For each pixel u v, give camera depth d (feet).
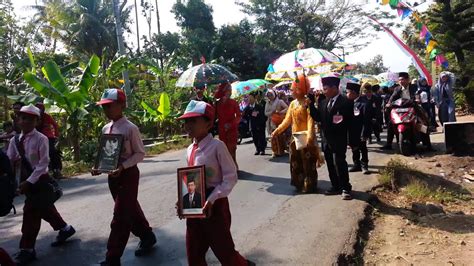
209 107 10.69
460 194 22.13
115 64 45.52
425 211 19.16
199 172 10.21
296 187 22.98
